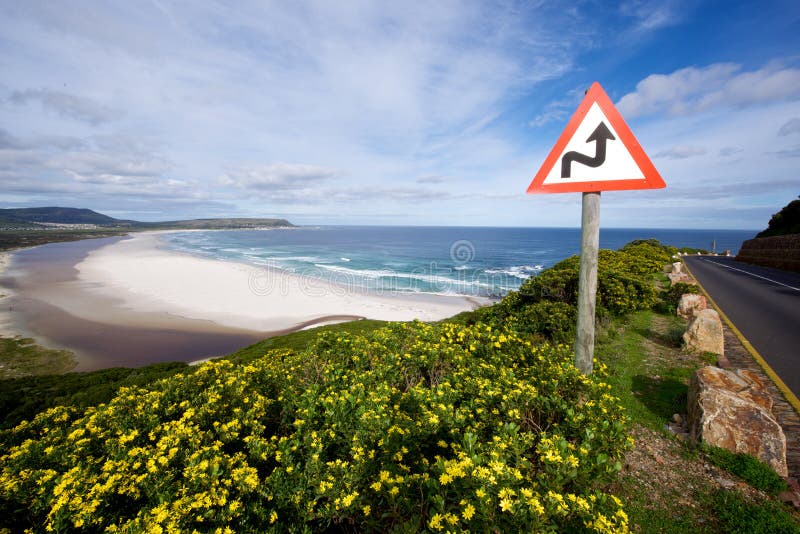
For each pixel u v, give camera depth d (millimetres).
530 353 4785
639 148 2736
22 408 12320
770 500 3381
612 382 6055
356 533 2746
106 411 4160
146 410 4098
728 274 19391
